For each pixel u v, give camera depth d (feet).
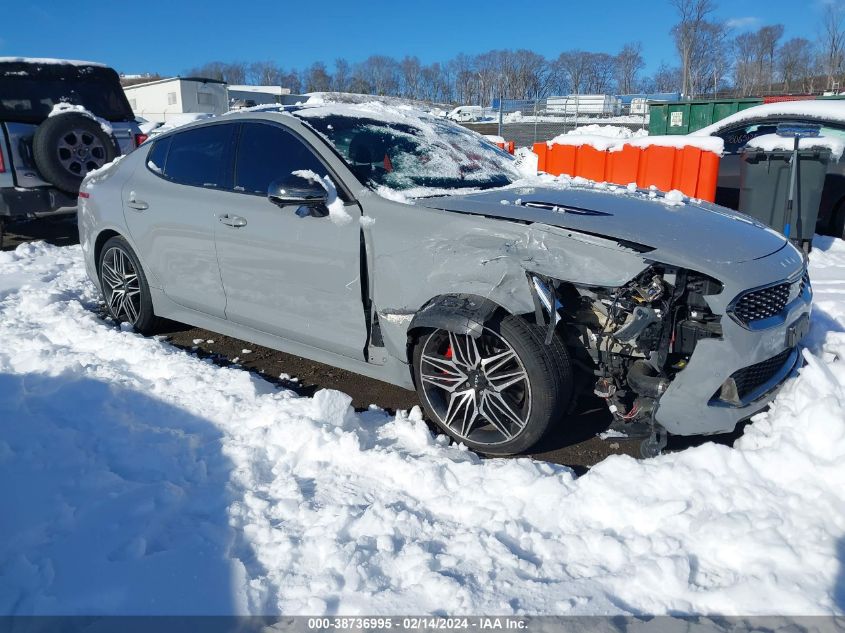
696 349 8.92
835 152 21.17
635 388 9.23
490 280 9.48
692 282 9.08
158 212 14.01
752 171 22.03
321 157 11.66
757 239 10.25
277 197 10.95
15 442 9.92
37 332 14.76
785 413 9.27
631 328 8.68
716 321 9.01
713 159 23.40
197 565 7.40
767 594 6.77
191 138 14.02
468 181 12.56
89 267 16.70
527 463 9.10
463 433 10.30
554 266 9.21
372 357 11.21
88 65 25.94
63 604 6.93
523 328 9.41
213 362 14.11
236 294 12.81
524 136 70.49
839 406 8.86
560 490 8.47
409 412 11.74
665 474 8.43
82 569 7.35
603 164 26.20
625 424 9.49
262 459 9.58
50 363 12.68
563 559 7.50
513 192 11.62
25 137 22.57
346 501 8.59
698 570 7.19
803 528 7.49
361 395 12.51
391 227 10.50
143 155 15.08
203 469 9.28
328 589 7.09
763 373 9.59
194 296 13.75
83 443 9.93
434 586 7.02
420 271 10.13
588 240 9.33
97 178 16.17
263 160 12.49
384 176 11.64
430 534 7.96
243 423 10.48
